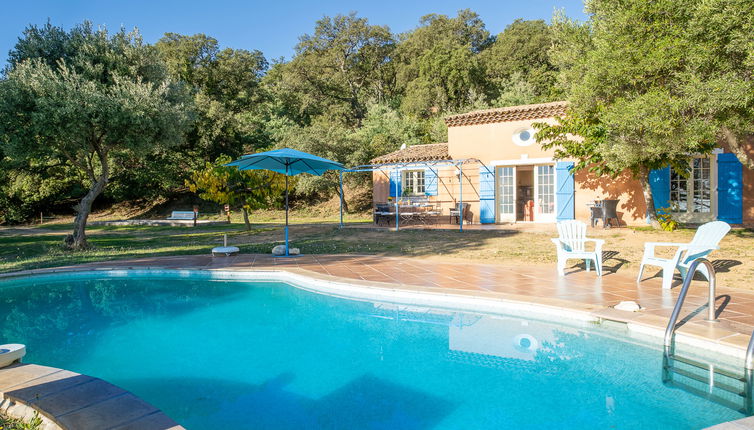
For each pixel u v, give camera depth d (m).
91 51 10.73
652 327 3.93
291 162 9.45
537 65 35.06
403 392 3.06
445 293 5.43
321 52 46.91
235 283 7.04
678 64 7.75
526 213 15.96
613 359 3.61
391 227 14.54
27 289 6.71
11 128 9.88
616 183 13.20
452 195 15.42
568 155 12.26
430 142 28.38
